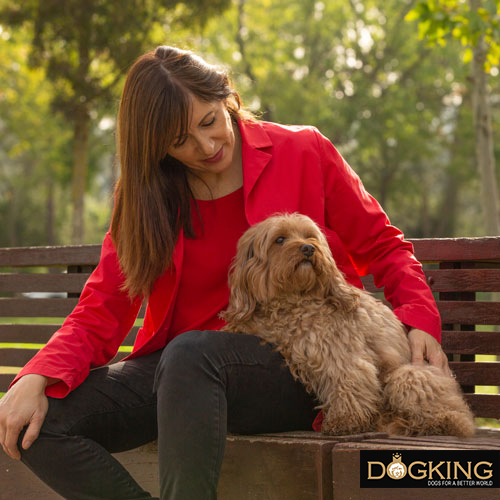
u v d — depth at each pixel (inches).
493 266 139.8
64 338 96.5
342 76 1171.3
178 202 103.4
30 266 168.1
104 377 95.9
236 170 106.9
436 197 1724.9
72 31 621.0
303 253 95.4
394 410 95.7
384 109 1107.3
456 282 132.0
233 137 102.8
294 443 87.7
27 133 1180.5
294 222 99.7
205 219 105.5
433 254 133.6
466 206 1736.0
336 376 91.5
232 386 86.8
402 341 100.5
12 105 1160.8
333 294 98.9
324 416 92.8
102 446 95.6
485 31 291.7
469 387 131.4
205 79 97.0
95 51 635.5
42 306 165.2
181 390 80.8
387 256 108.0
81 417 92.0
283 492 88.8
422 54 1155.3
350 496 82.7
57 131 1161.4
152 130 97.0
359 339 96.3
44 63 653.3
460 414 93.2
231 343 88.3
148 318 111.5
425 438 89.5
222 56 1093.8
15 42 777.6
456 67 1119.0
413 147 1236.5
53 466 89.7
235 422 92.0
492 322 128.3
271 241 98.6
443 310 131.9
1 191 1750.7
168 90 95.9
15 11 632.4
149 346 102.8
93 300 102.0
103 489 89.2
